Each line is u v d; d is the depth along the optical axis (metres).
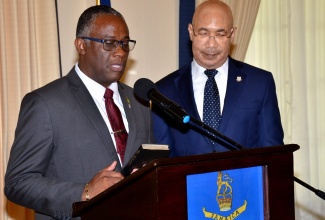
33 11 3.78
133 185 1.64
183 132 2.92
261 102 2.97
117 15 2.43
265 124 2.96
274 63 5.02
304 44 5.12
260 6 4.96
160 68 4.50
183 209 1.59
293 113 5.11
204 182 1.65
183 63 4.48
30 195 2.13
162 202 1.56
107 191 1.71
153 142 2.64
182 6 4.48
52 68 3.85
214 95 2.96
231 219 1.70
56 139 2.28
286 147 1.80
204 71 3.01
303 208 5.08
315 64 5.16
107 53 2.36
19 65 3.71
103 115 2.44
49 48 3.85
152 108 2.93
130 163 2.05
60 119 2.29
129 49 2.43
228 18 2.94
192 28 3.01
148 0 4.45
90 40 2.38
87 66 2.43
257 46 4.98
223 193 1.69
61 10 4.02
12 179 2.20
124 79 4.33
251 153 1.73
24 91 3.74
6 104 3.64
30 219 3.78
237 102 2.94
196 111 2.93
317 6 5.16
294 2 5.10
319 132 5.19
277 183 1.79
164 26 4.51
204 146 2.89
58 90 2.37
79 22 2.45
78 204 1.89
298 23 5.11
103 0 4.04
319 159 5.20
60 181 2.17
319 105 5.19
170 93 3.00
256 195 1.76
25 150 2.23
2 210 3.65
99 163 2.31
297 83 5.12
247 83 2.99
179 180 1.59
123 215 1.68
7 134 3.66
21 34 3.73
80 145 2.30
